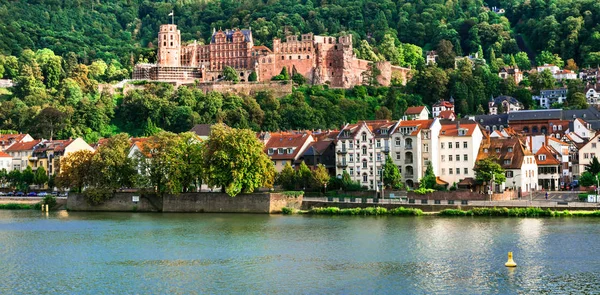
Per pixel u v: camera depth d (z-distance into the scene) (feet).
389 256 497.46
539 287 411.95
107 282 438.40
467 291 406.41
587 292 400.88
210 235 595.47
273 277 444.55
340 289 414.62
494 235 562.25
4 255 522.47
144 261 496.64
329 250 522.06
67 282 439.63
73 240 582.35
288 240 564.71
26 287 428.97
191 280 440.86
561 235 554.46
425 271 452.76
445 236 565.12
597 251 496.64
